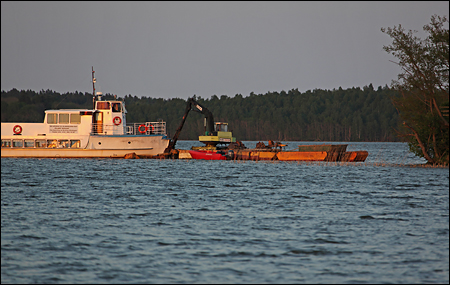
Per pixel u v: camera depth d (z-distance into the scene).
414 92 194.38
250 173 179.75
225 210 98.38
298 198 116.06
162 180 154.25
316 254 67.62
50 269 61.53
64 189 130.50
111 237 75.75
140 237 75.81
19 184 140.88
